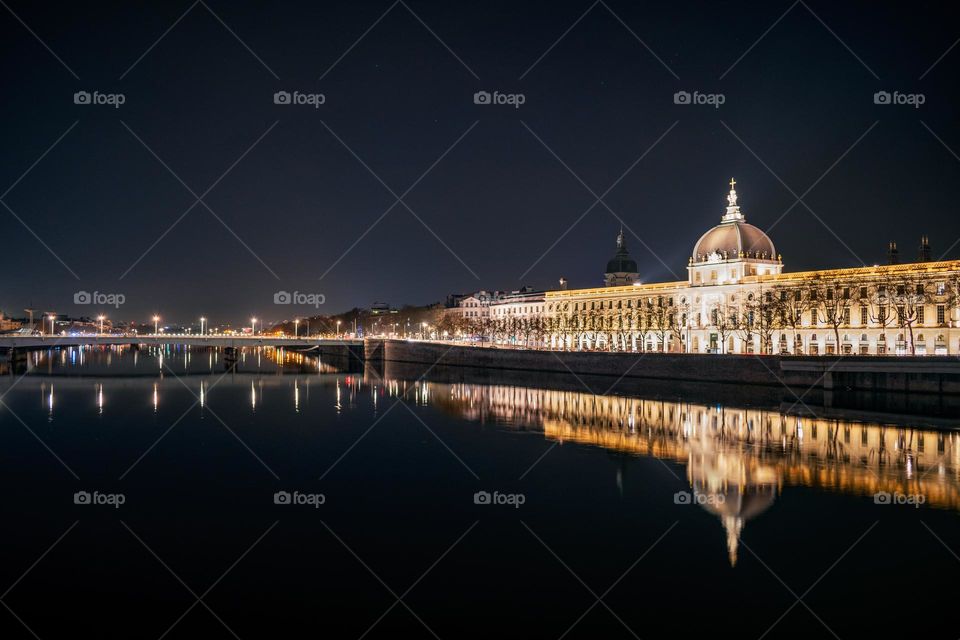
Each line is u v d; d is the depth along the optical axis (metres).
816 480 72.31
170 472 74.94
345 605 44.81
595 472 75.81
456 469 77.19
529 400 139.62
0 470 75.12
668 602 45.28
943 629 41.91
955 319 168.50
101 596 45.75
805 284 194.88
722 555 52.41
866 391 145.00
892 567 50.12
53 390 153.25
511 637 41.16
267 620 42.97
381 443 91.38
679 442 92.19
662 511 62.22
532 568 50.25
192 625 42.19
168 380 184.00
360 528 58.00
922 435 96.25
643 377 184.75
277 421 109.44
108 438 92.81
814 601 45.28
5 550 52.81
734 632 41.72
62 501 64.25
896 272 178.50
